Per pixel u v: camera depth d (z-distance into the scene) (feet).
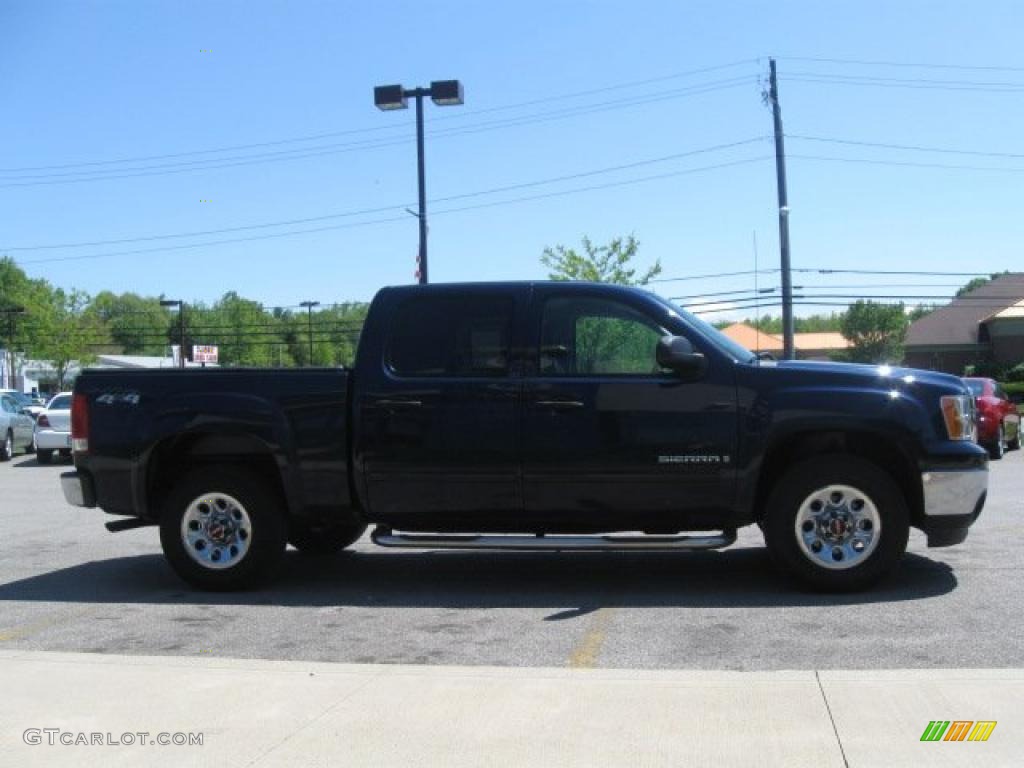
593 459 22.39
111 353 369.71
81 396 24.70
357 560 28.32
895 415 21.65
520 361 22.91
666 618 20.68
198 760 13.46
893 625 19.57
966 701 14.80
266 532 23.97
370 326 23.79
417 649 18.84
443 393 22.98
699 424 22.13
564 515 22.89
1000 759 12.87
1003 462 59.31
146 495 24.44
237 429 23.70
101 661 17.80
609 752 13.33
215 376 24.16
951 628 19.24
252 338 286.87
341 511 23.71
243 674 16.93
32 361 226.38
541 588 24.08
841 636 18.92
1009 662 17.06
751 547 29.27
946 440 21.79
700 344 22.58
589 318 23.11
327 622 21.13
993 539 28.86
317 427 23.50
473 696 15.57
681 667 17.26
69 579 26.27
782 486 22.17
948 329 195.62
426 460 22.98
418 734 14.12
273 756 13.52
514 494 22.85
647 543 22.36
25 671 17.25
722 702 14.99
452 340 23.40
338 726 14.51
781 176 108.47
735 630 19.57
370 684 16.26
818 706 14.73
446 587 24.44
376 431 23.17
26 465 72.84
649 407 22.30
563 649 18.57
